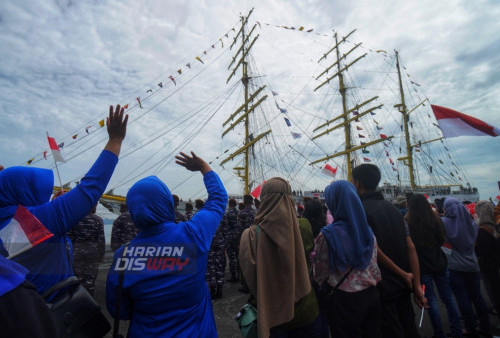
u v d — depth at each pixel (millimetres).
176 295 1493
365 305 2145
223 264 6047
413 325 2523
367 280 2188
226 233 7207
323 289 2307
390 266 2428
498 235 3750
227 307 5223
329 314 2260
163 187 1652
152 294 1469
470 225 3799
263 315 1812
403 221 2643
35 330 868
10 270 907
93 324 1442
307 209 3648
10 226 1161
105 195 16953
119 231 5008
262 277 1899
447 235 3867
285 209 2053
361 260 2162
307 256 2408
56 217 1309
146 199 1552
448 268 3945
